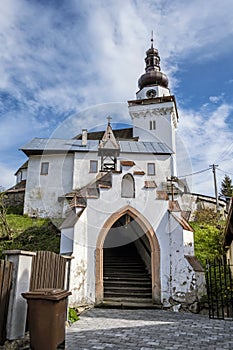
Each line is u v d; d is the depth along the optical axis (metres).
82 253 8.85
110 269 11.66
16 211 20.12
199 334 5.74
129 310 8.49
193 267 8.80
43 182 11.39
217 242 13.05
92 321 6.92
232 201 7.75
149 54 32.56
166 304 8.75
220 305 8.30
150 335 5.65
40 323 4.29
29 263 5.05
